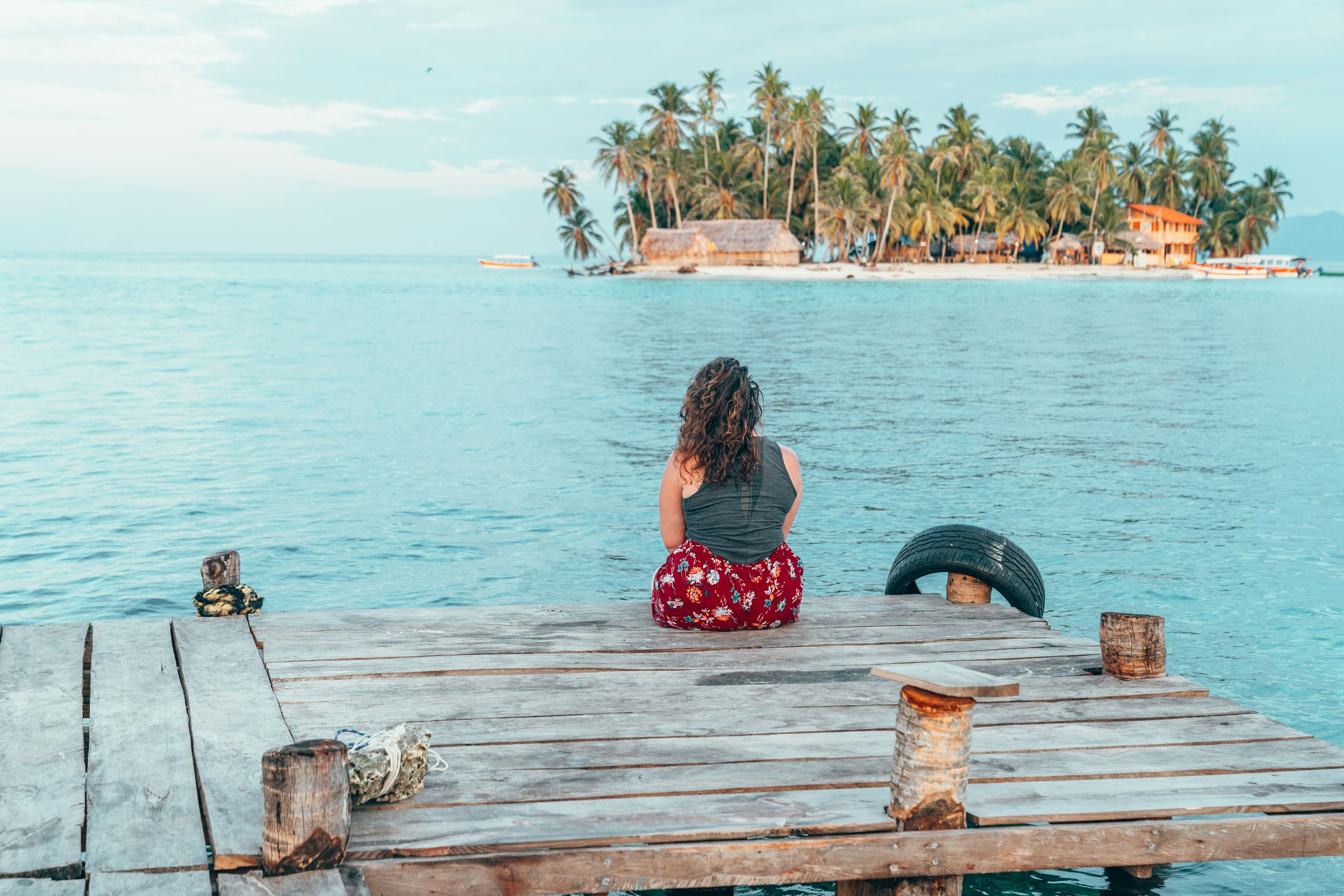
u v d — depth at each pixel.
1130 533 9.85
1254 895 4.11
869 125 102.12
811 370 24.83
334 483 11.95
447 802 3.43
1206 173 117.75
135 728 3.87
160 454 13.54
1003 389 21.05
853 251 109.44
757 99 94.94
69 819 3.15
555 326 39.09
